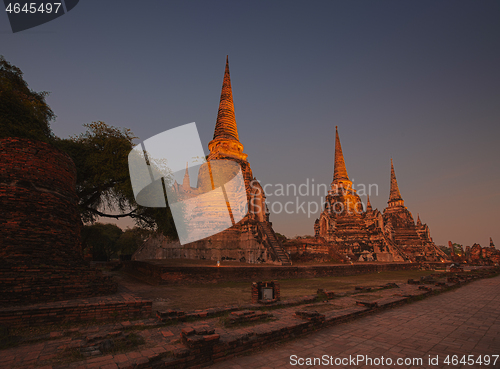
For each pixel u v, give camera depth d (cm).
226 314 834
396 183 5738
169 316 738
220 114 3531
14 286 810
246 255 2370
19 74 1535
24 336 611
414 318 868
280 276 1998
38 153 1040
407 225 5281
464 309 1008
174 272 1619
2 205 913
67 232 1070
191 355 514
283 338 654
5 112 1187
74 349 538
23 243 916
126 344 562
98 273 1021
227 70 3766
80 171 1593
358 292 1337
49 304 754
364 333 713
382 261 3778
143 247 2564
